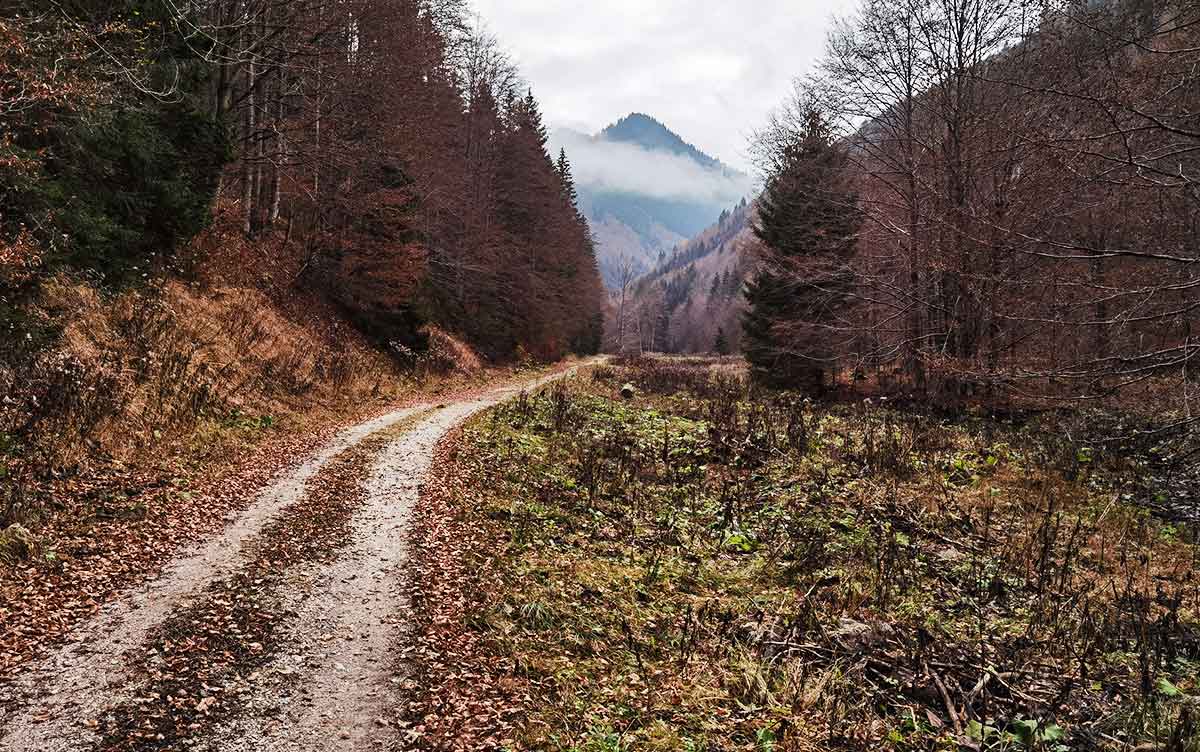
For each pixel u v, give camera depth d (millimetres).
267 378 19016
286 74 26031
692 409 23781
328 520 11227
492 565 9742
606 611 8539
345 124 28078
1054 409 18672
